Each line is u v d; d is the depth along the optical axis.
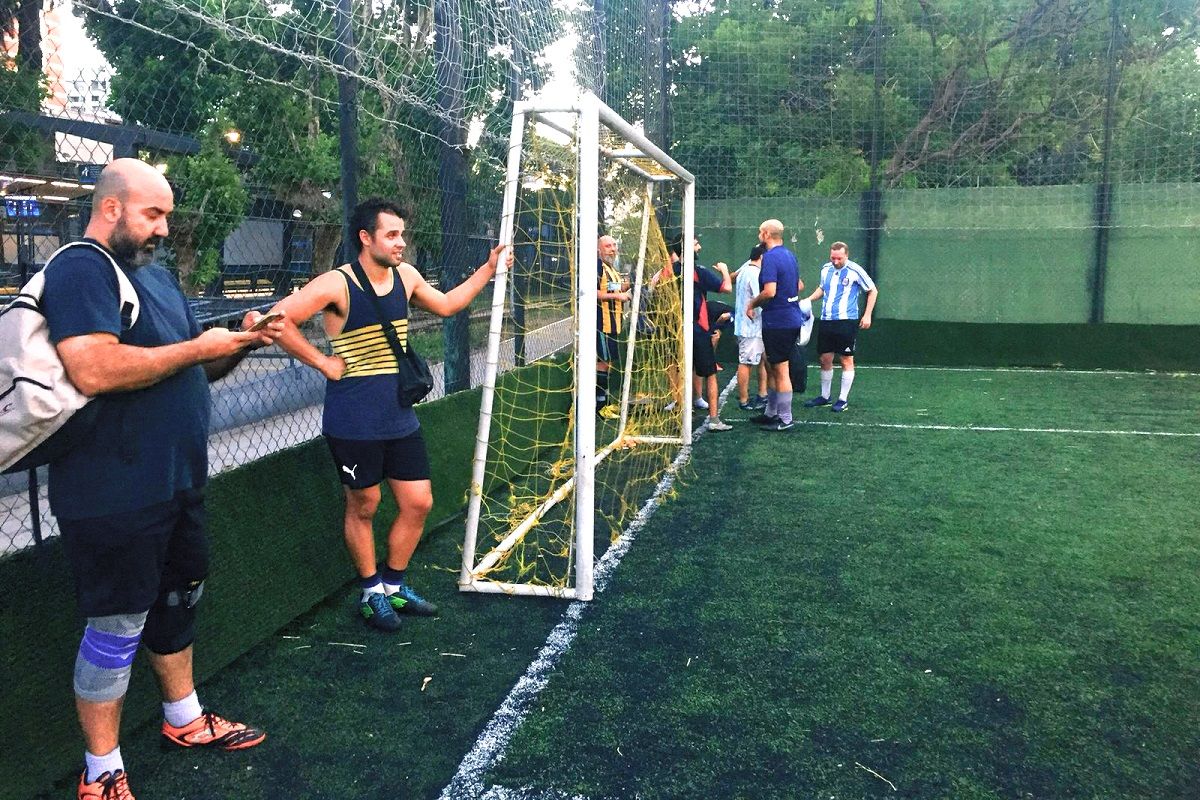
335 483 3.89
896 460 6.34
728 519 4.93
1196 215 11.06
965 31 14.31
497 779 2.42
